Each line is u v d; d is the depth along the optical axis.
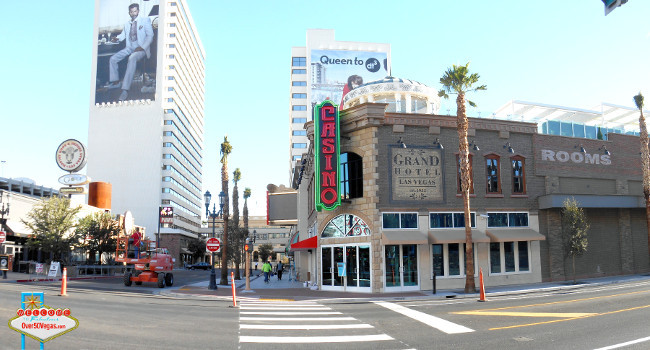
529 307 16.23
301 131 105.56
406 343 10.39
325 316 14.86
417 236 24.38
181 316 14.38
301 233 37.97
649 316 13.35
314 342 10.53
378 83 31.42
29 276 34.19
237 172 60.06
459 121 23.89
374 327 12.57
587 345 9.77
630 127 40.84
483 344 10.16
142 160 111.88
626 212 31.34
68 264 41.56
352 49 108.12
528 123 28.44
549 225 28.08
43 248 39.59
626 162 31.64
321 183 24.95
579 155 29.86
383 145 25.19
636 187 32.00
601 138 33.81
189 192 132.62
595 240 30.00
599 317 13.45
